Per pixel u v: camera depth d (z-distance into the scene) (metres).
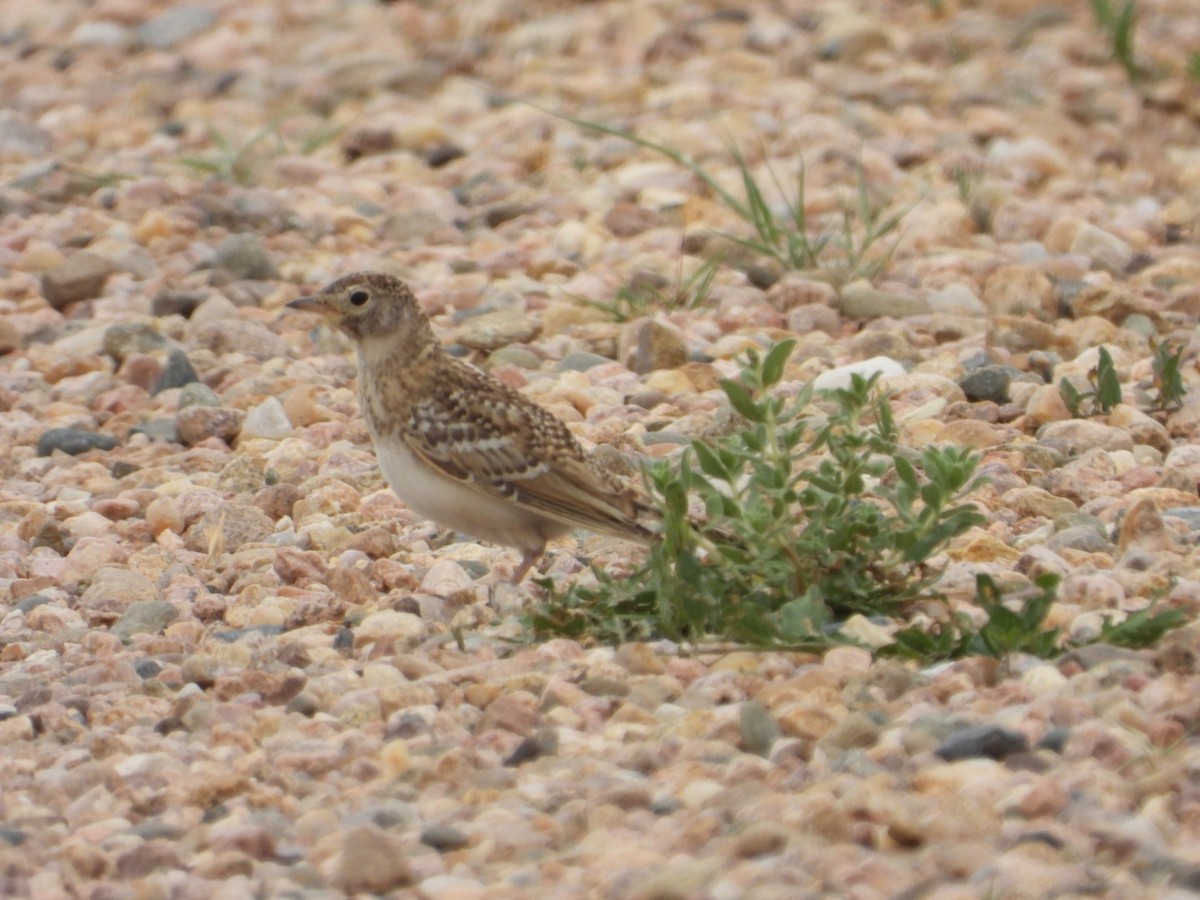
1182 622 12.77
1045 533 15.17
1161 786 10.53
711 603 13.17
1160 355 18.69
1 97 32.06
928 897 9.40
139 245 24.67
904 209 25.22
